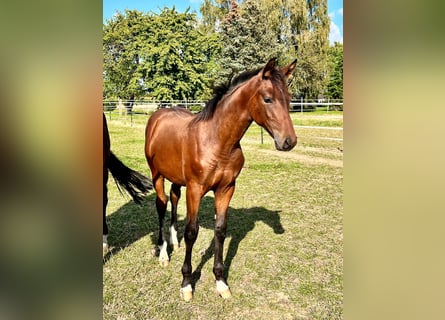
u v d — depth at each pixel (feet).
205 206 14.08
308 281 8.23
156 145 8.87
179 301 7.48
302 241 10.43
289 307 7.24
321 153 25.30
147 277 8.46
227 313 7.06
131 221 12.14
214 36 70.49
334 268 8.81
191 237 7.43
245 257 9.41
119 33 72.79
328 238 10.63
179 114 9.36
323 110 61.21
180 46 66.64
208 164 7.09
